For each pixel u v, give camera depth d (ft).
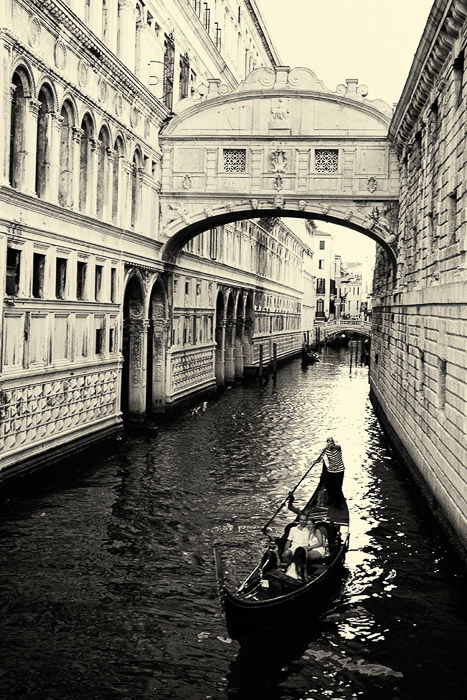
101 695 29.50
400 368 76.89
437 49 53.26
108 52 64.64
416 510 55.16
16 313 50.31
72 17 56.44
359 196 82.69
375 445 80.28
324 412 104.47
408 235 74.59
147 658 32.35
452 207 52.16
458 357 45.16
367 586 40.75
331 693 30.19
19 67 50.52
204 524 49.83
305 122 82.89
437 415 52.37
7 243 48.62
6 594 37.96
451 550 44.78
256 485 60.29
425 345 59.11
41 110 55.47
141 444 75.05
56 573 40.78
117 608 36.86
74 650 32.76
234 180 84.12
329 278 378.12
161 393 89.15
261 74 83.15
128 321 81.41
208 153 84.33
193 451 72.28
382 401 96.94
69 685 30.07
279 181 83.41
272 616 33.50
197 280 105.09
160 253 85.25
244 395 121.60
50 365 56.08
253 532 48.57
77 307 61.26
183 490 57.77
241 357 143.95
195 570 41.83
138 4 75.77
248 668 31.78
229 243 127.44
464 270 45.14
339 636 34.99
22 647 32.83
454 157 49.65
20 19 49.57
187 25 94.84
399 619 36.78
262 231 163.73
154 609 36.88
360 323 312.50
